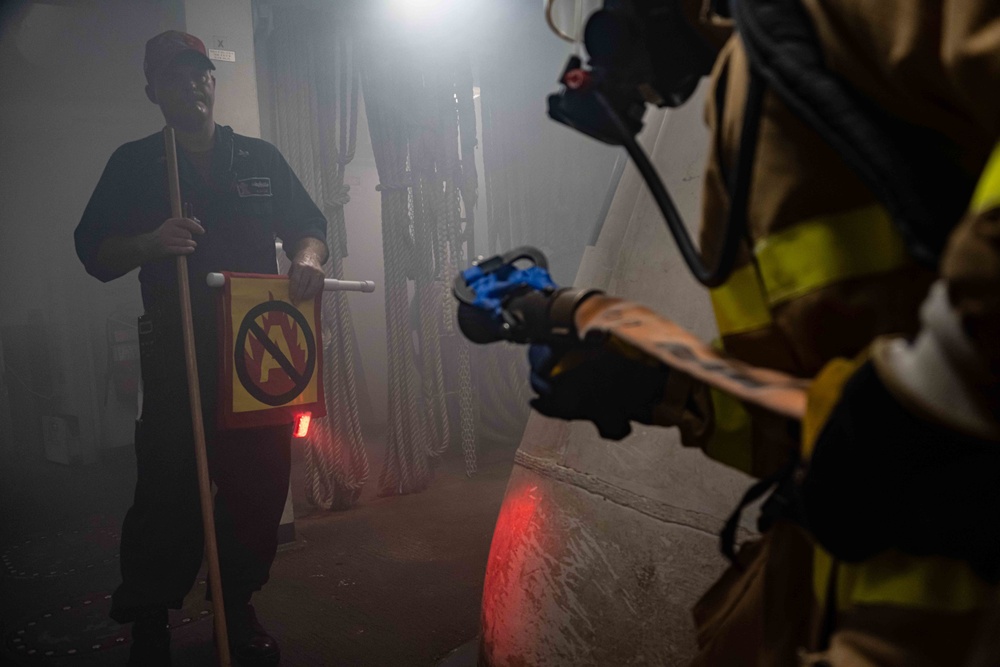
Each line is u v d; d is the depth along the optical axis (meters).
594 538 1.35
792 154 0.55
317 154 4.12
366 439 5.62
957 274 0.38
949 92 0.45
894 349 0.43
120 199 2.37
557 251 4.79
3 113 5.57
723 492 1.19
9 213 5.93
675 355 0.57
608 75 0.68
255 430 2.35
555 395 0.74
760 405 0.51
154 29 4.54
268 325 2.37
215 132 2.51
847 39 0.50
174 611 2.73
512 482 1.59
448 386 5.02
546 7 0.75
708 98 0.65
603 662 1.28
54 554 3.48
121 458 5.74
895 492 0.45
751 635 0.73
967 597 0.46
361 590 2.77
